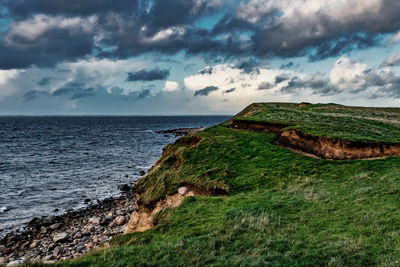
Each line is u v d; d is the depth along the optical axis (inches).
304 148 1139.3
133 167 2203.5
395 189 588.1
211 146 1187.9
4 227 1018.1
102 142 3964.1
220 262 356.8
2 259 780.6
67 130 6501.0
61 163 2316.7
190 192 847.7
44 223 1045.8
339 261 334.6
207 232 477.7
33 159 2476.6
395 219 444.5
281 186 755.4
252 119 1647.4
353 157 974.4
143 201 885.8
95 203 1315.2
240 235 443.2
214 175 884.0
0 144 3526.1
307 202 593.9
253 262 346.3
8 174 1875.0
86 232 958.4
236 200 662.5
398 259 322.7
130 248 436.1
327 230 435.8
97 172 1998.0
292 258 355.9
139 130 6707.7
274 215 526.9
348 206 534.9
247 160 1024.2
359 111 2549.2
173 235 490.6
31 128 7042.3
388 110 2881.4
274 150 1115.3
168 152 1427.2
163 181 921.5
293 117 1812.3
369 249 359.6
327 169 856.3
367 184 677.3
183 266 353.7
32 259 786.2
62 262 389.1
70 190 1528.1
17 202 1305.4
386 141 980.6
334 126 1338.6
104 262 383.6
